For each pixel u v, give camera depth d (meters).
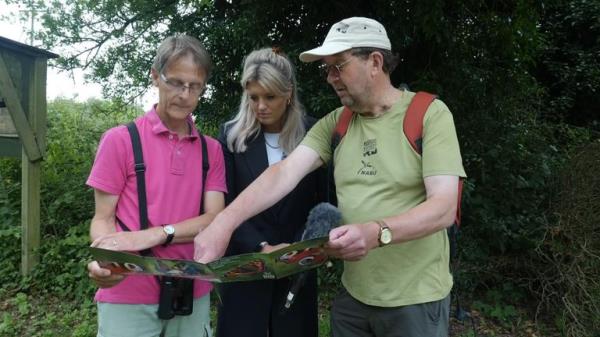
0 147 5.16
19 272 5.09
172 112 1.84
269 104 2.20
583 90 7.18
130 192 1.85
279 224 2.28
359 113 1.90
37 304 4.57
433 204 1.60
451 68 5.21
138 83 7.40
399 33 4.83
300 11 5.23
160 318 1.83
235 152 2.33
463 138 5.25
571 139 6.12
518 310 4.68
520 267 4.79
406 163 1.76
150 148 1.86
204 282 2.00
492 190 5.19
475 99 5.40
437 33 4.71
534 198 5.11
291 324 2.29
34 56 5.01
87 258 4.88
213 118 5.92
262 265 1.53
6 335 4.01
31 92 5.01
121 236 1.72
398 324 1.83
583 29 7.36
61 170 6.26
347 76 1.78
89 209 5.74
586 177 4.49
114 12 7.20
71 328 4.10
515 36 5.44
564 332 4.16
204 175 1.99
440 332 1.85
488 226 4.84
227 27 5.53
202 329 2.00
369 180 1.82
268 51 2.27
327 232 1.81
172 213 1.87
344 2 5.09
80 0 7.19
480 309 4.68
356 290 1.91
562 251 4.33
